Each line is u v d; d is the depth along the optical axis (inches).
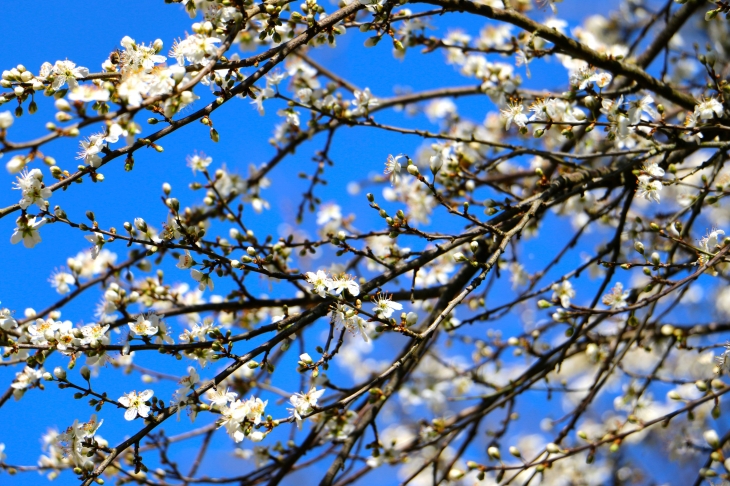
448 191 195.9
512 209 152.4
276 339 130.0
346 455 167.3
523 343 206.2
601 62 159.9
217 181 195.3
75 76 123.1
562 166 191.6
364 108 173.3
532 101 193.3
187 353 135.9
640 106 150.0
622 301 169.6
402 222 137.7
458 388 256.4
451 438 193.0
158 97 118.5
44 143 115.8
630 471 291.4
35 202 122.8
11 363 132.8
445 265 203.3
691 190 247.6
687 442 231.5
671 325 217.0
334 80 201.3
